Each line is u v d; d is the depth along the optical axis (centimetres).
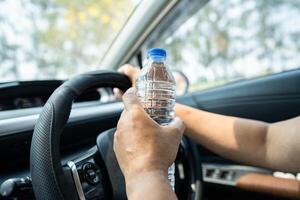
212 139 90
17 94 125
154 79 69
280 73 132
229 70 163
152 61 69
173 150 55
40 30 169
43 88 131
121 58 172
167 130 56
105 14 163
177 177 85
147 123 54
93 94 151
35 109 103
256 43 155
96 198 63
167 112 70
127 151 53
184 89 157
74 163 62
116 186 65
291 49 144
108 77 74
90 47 175
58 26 176
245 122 89
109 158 67
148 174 51
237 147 87
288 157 79
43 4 168
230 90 140
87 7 172
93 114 95
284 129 83
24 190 61
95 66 180
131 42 164
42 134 58
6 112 98
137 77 74
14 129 80
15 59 157
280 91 130
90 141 94
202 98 146
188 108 95
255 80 136
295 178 117
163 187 50
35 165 56
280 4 146
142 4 149
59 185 56
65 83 65
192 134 92
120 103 116
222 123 90
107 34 167
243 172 127
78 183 61
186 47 180
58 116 59
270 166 84
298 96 126
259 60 153
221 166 134
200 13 160
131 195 50
